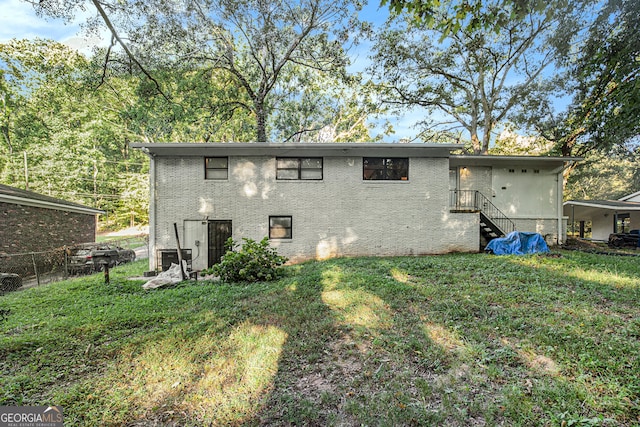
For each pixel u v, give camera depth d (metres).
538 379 3.21
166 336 4.57
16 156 26.95
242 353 3.96
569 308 5.17
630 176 30.31
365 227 12.47
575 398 2.88
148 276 10.04
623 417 2.63
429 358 3.69
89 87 13.40
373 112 23.56
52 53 15.31
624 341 3.87
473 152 21.88
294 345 4.14
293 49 17.81
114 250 14.46
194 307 6.04
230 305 6.07
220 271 8.75
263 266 8.84
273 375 3.46
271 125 25.20
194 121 18.92
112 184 33.56
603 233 21.78
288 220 12.40
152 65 13.73
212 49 16.98
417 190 12.58
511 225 14.77
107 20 7.96
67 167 28.69
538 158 14.19
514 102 19.88
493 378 3.27
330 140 28.33
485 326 4.48
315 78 22.45
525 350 3.79
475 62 20.09
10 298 7.15
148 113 18.06
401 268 8.84
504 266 8.68
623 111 8.77
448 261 9.70
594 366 3.35
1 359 4.01
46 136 28.47
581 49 12.55
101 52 10.77
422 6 4.64
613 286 6.48
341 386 3.22
